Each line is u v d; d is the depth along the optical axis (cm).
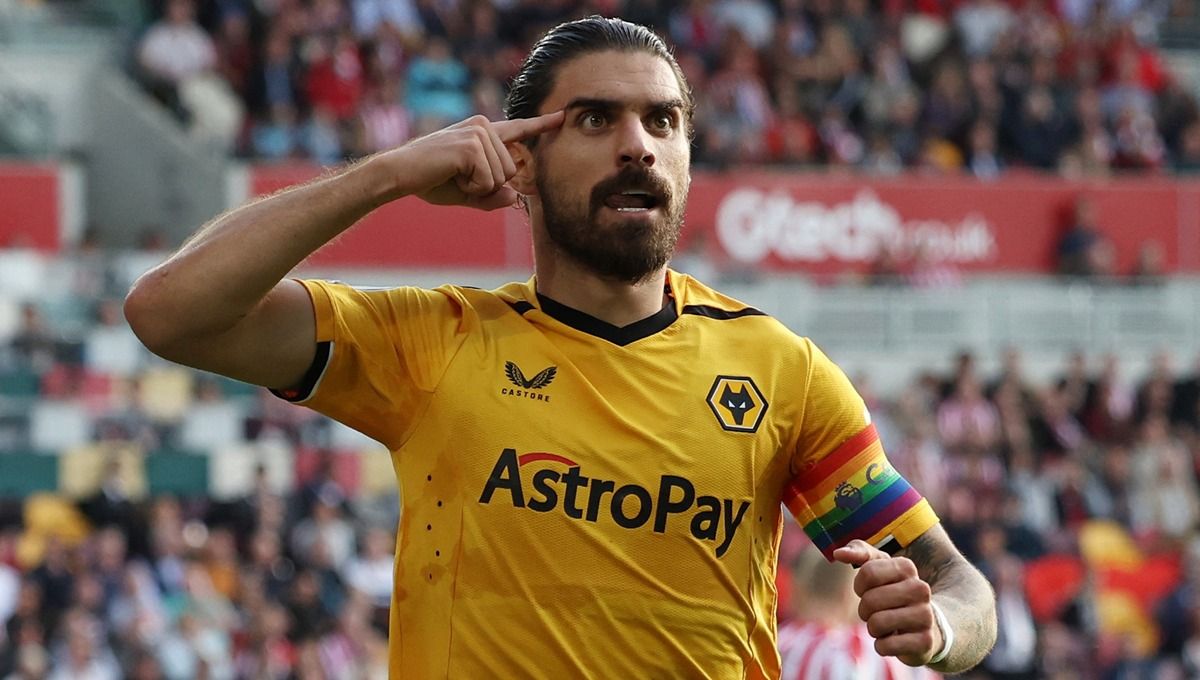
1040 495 4259
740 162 5516
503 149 863
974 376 4503
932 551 920
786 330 925
